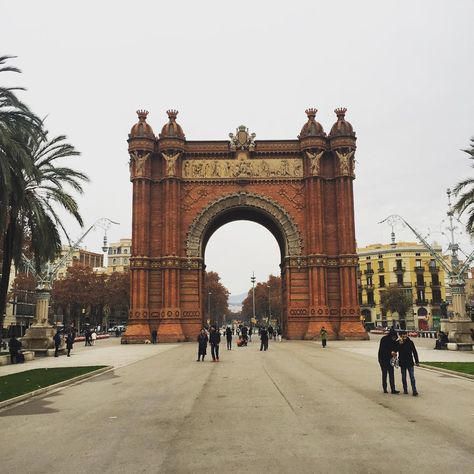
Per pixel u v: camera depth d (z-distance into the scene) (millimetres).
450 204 57438
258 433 13891
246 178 71562
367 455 11562
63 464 11266
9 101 33156
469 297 146750
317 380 25625
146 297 67938
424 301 139625
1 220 31391
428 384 23875
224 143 72938
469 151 43750
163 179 70812
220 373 29359
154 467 10891
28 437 14000
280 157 72750
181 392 21969
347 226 69500
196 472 10492
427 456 11398
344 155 71125
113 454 12023
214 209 71375
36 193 40844
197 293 69375
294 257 69875
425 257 142625
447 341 52375
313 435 13562
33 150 40531
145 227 69312
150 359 40438
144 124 71750
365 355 42438
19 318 115688
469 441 12734
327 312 67438
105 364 36438
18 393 21312
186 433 14070
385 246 148375
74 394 22062
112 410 17906
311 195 70188
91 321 149375
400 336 21625
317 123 72500
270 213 71188
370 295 148250
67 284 112250
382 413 16516
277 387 23094
